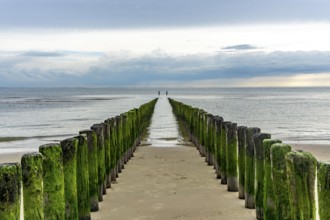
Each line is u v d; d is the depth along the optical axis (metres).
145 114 25.03
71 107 58.94
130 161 13.70
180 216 7.42
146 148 17.20
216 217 7.34
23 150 18.69
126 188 9.72
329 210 3.81
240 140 8.49
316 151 16.77
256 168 7.03
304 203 4.31
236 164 9.21
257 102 72.50
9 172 3.79
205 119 13.73
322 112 44.44
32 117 39.88
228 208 7.89
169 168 12.19
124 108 54.66
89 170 7.80
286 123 31.55
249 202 7.82
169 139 20.86
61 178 5.19
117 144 11.41
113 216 7.53
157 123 29.56
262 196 7.01
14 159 15.94
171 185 9.91
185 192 9.19
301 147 17.98
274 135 23.70
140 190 9.45
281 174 5.09
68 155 5.87
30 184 4.51
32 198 4.51
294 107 54.88
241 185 8.55
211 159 12.52
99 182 8.59
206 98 99.38
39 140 22.39
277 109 50.06
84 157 6.81
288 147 5.12
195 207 7.98
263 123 31.50
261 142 6.97
